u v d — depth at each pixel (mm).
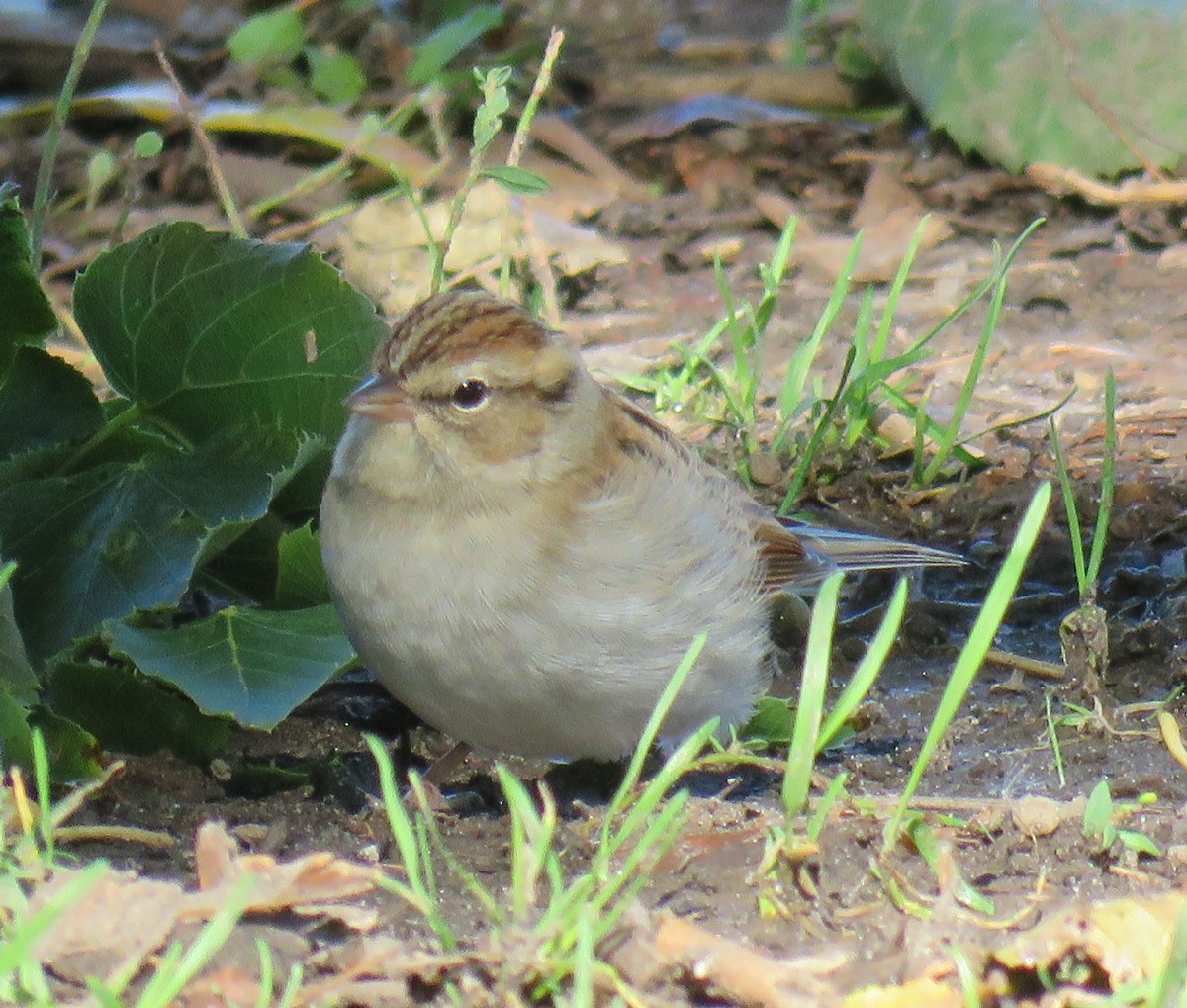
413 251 14844
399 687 8461
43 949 6094
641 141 17562
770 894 6785
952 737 9203
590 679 8289
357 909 6617
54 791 8102
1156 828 7512
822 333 12312
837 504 12125
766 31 19828
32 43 18203
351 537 8211
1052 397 13398
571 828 7613
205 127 16688
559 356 8375
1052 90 16531
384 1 19859
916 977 6125
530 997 6062
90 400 9477
